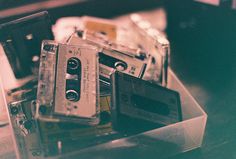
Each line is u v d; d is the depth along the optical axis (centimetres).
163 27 79
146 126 54
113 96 52
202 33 76
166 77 61
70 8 80
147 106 54
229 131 60
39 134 52
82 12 80
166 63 60
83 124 52
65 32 75
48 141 52
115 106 52
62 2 80
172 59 72
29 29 57
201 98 65
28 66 59
